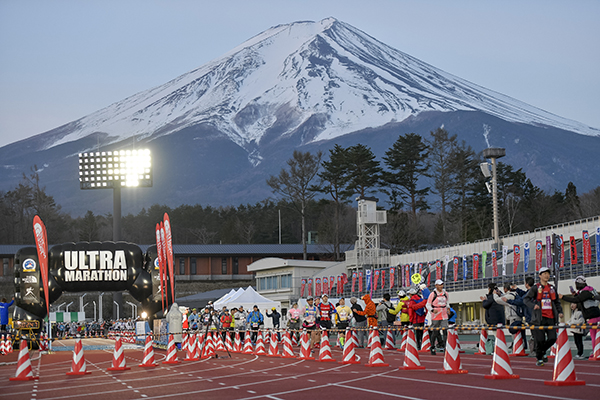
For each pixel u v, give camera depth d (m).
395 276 65.56
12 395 16.62
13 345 41.03
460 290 56.41
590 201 111.25
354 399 13.35
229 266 109.69
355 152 109.00
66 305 102.06
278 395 14.56
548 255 44.78
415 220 111.38
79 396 15.96
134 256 44.69
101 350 45.34
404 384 15.52
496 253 57.22
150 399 14.82
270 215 164.38
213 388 16.58
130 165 70.62
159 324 40.22
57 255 43.59
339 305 32.69
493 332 39.41
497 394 13.01
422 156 111.81
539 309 18.08
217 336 36.25
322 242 119.50
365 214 77.62
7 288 102.00
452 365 17.30
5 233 147.50
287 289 84.31
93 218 170.00
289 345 27.81
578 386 13.66
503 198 109.56
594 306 19.22
